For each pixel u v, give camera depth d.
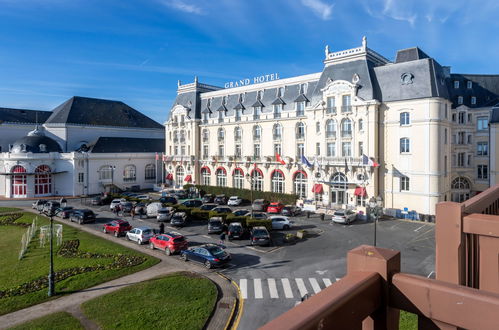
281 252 29.03
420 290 3.27
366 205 43.84
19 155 60.00
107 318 17.34
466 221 5.14
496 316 2.86
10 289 20.91
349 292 3.11
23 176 60.66
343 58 47.22
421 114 41.19
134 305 18.72
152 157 74.75
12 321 17.19
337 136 46.56
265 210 48.38
